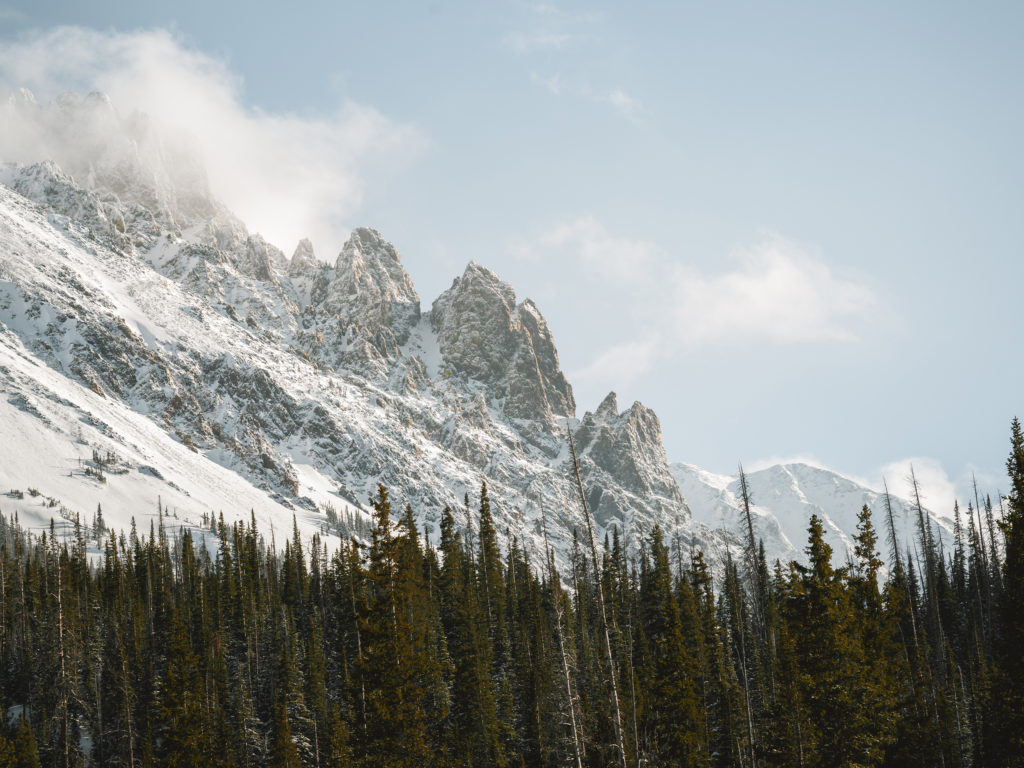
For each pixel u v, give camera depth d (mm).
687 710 68625
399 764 53781
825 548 53250
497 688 94125
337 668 116125
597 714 68125
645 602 98875
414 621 81500
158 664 115938
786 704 53906
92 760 101875
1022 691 50625
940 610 107250
